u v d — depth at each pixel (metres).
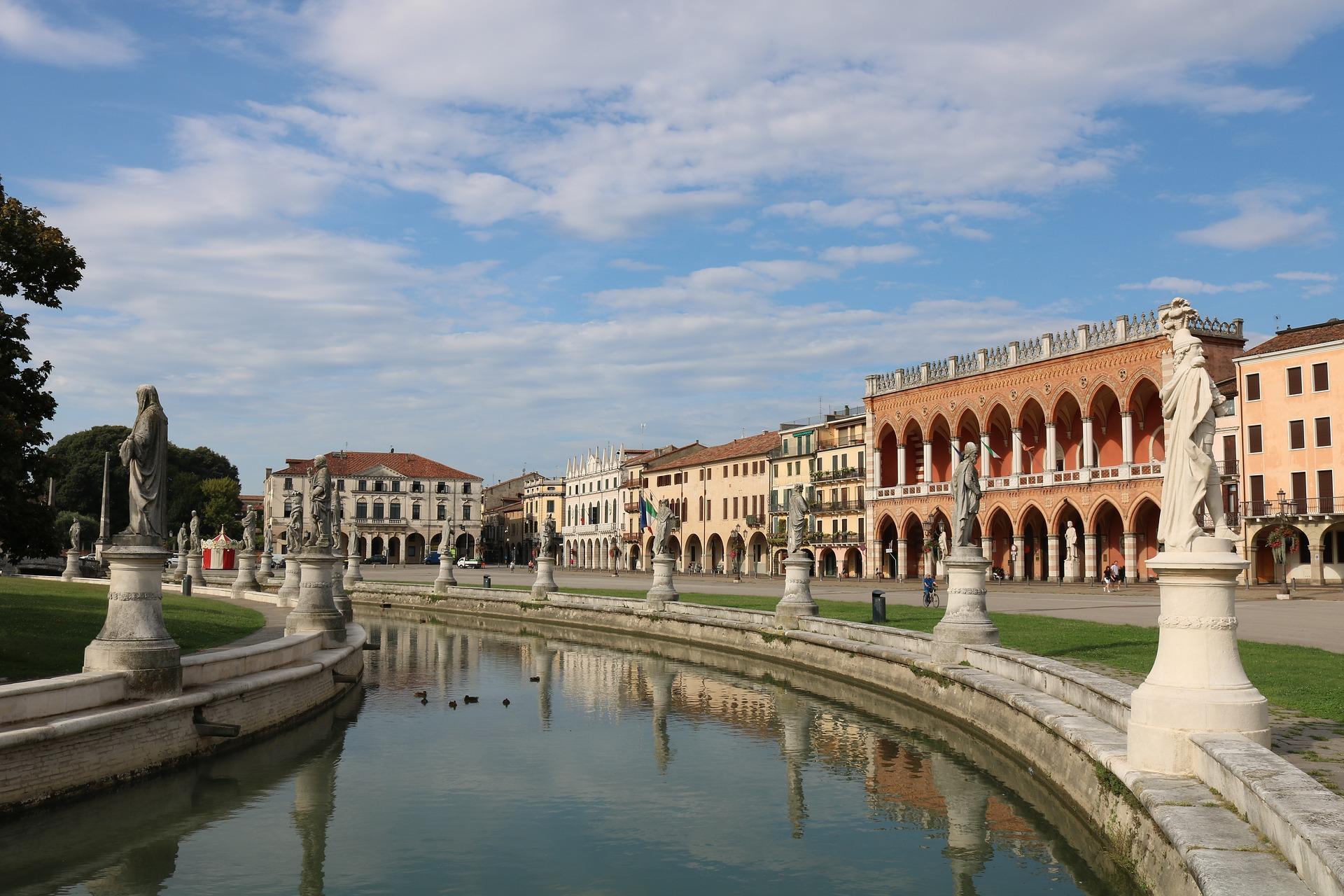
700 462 127.06
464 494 175.88
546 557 62.31
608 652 45.28
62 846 16.19
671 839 17.00
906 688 28.45
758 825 17.78
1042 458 85.06
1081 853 15.42
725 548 121.50
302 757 22.97
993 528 85.12
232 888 14.63
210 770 20.56
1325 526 63.34
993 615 39.69
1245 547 67.31
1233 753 11.41
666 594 50.03
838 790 20.12
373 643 48.47
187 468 160.75
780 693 32.59
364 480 171.12
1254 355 68.12
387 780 20.97
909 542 93.62
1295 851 9.06
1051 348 78.62
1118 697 15.75
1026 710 19.33
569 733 25.94
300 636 28.20
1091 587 70.12
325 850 16.36
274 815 18.34
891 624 36.56
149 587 19.00
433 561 165.38
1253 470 68.06
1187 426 12.70
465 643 49.38
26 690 15.98
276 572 81.94
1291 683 18.75
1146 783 12.18
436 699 31.47
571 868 15.55
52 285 34.22
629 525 143.50
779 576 107.38
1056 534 78.38
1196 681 12.55
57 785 16.17
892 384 93.44
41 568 93.94
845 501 101.38
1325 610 42.59
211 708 20.61
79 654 24.44
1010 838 17.06
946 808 18.78
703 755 23.27
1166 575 12.80
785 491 111.69
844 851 16.34
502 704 30.48
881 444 95.12
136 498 18.91
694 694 32.31
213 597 57.62
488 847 16.56
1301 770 11.09
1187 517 12.68
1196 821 10.65
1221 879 8.95
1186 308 13.11
